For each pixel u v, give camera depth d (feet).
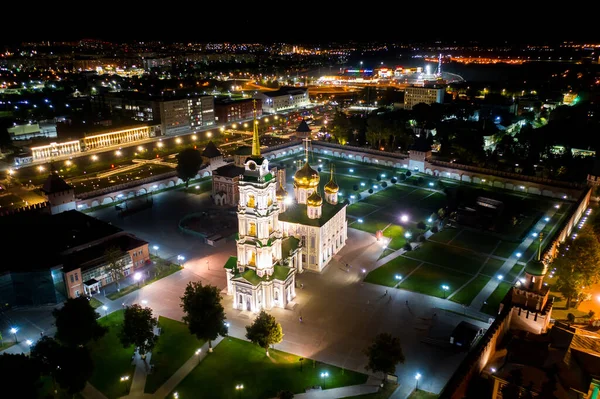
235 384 318.45
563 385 261.85
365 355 346.13
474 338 350.64
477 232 554.05
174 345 361.51
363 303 412.36
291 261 442.50
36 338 370.94
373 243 529.04
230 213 613.93
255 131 382.63
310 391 310.65
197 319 342.44
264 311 365.61
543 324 321.93
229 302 417.90
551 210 608.60
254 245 396.37
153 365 337.52
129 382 322.14
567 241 477.36
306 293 430.61
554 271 415.23
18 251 445.78
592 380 258.78
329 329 376.89
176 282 450.30
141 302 418.31
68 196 590.55
